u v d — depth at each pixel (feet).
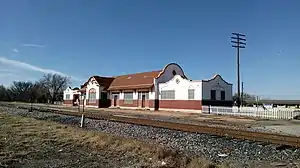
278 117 118.42
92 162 37.32
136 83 194.39
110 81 229.45
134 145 44.83
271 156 39.17
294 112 114.62
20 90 422.00
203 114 136.56
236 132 59.62
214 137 55.36
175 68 185.88
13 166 35.42
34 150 44.47
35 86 415.64
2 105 208.23
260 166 34.09
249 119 112.16
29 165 35.99
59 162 37.45
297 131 71.41
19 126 73.36
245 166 34.04
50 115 114.93
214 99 152.46
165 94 171.22
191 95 153.28
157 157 37.73
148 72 200.13
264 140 49.57
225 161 36.55
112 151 43.52
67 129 67.41
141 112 150.20
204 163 33.96
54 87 411.13
